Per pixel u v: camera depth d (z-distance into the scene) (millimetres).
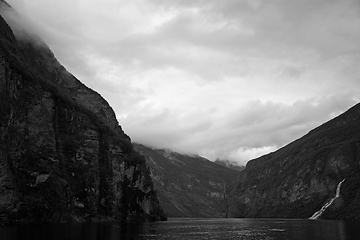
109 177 190875
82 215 154875
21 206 117250
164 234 110875
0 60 124625
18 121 130250
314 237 100688
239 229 144125
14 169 121250
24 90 137750
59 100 166625
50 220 130625
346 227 148875
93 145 183125
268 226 167625
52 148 147250
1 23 166250
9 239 72188
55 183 138875
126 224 160500
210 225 185625
